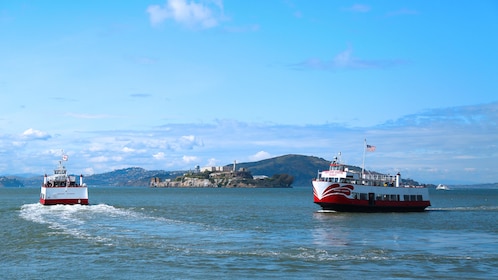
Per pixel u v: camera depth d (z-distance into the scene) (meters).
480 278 45.31
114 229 77.12
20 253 54.97
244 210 143.88
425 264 51.31
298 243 65.06
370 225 94.38
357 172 128.88
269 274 45.66
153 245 60.56
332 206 123.56
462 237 76.06
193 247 59.47
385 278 44.69
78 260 51.06
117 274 45.06
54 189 121.44
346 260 52.53
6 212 111.69
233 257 53.25
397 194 130.38
